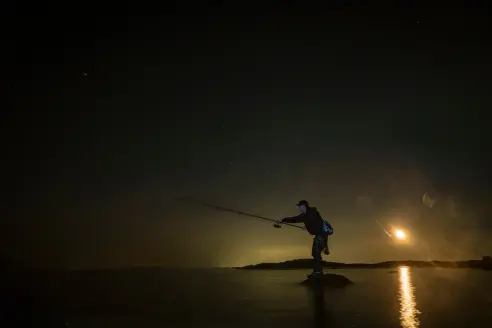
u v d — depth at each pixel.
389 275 10.06
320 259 8.71
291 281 8.95
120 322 5.16
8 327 4.95
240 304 6.24
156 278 9.65
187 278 9.67
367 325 4.89
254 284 8.46
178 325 4.98
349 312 5.60
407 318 5.23
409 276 9.87
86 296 7.03
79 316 5.50
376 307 5.94
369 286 8.06
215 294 7.17
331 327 4.80
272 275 10.27
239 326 4.91
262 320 5.19
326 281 8.43
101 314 5.61
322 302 6.34
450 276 9.78
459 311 5.64
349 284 8.31
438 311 5.65
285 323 5.02
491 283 8.51
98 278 9.77
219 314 5.55
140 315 5.54
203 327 4.88
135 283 8.73
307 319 5.21
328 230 8.73
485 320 5.12
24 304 6.32
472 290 7.53
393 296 6.87
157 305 6.20
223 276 10.07
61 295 7.13
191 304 6.26
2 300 6.68
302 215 8.80
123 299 6.72
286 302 6.38
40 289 7.87
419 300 6.50
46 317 5.45
